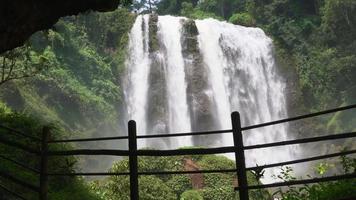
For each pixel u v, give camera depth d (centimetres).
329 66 3866
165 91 3300
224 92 3503
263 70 3825
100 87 3111
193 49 3512
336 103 3803
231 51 3716
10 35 776
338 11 3888
